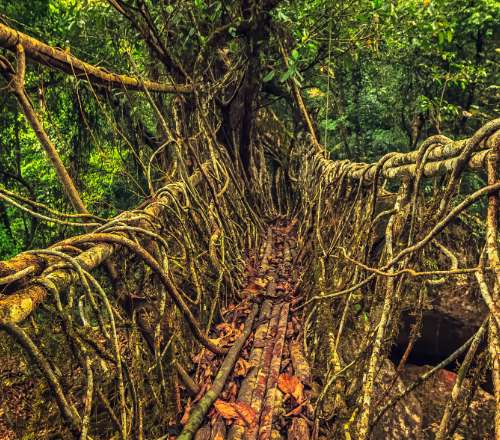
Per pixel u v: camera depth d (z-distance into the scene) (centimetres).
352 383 203
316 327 259
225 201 447
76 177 427
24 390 134
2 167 459
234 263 379
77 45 471
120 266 205
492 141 123
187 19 469
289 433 189
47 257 136
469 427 262
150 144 490
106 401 145
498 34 657
